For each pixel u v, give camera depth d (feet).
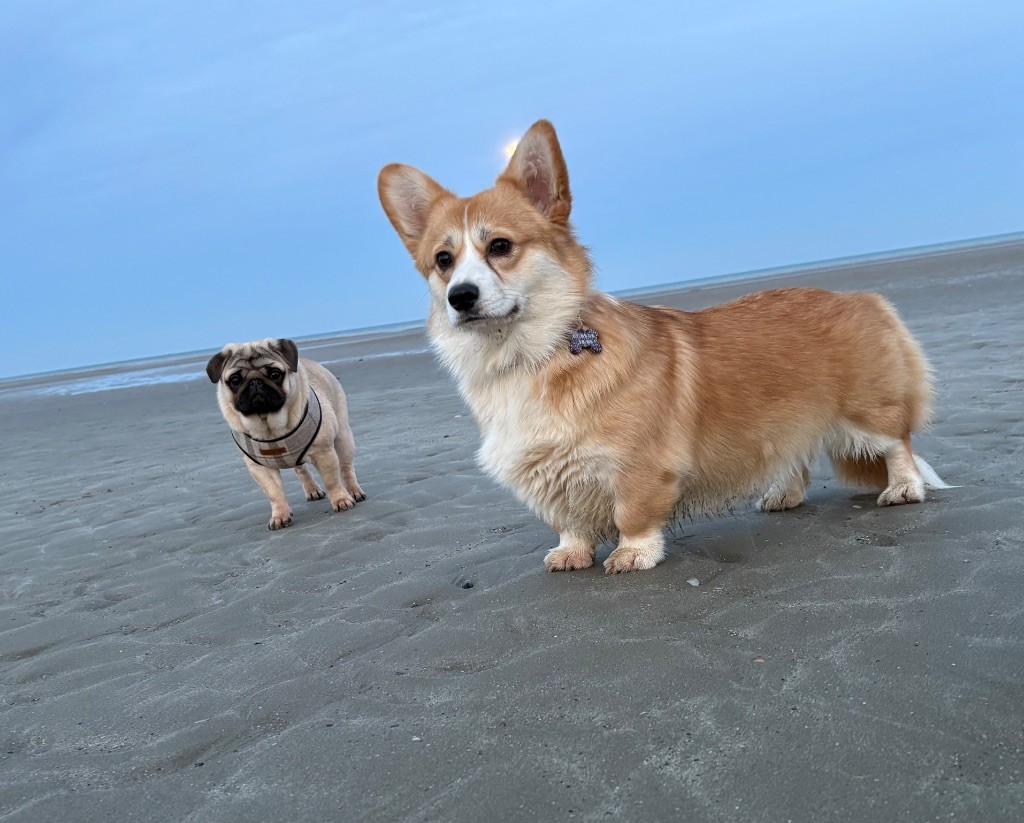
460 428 6.95
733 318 3.64
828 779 1.88
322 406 4.96
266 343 4.84
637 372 3.24
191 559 4.32
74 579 4.20
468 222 3.27
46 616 3.67
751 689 2.27
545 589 3.21
